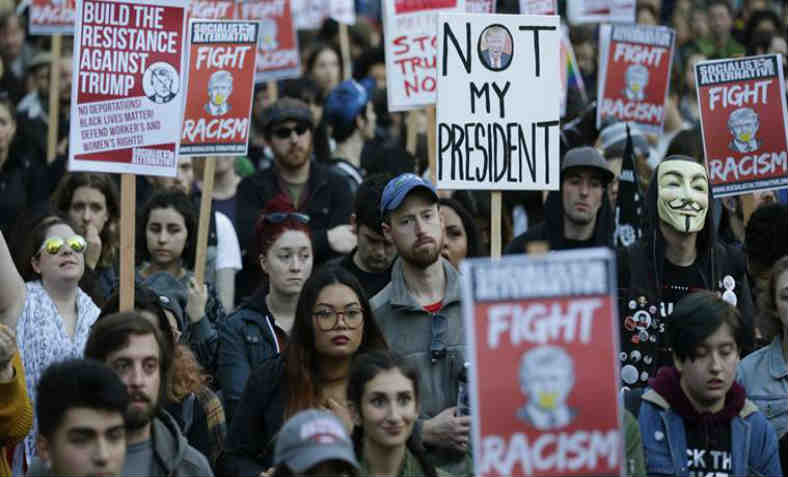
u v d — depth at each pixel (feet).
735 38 157.17
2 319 64.85
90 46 68.33
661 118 104.78
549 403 47.96
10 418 59.93
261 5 113.80
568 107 122.01
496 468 47.85
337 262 79.20
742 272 76.33
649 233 73.10
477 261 48.08
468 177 70.74
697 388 59.82
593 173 86.12
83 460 51.55
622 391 62.90
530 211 98.84
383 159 101.45
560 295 48.08
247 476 63.41
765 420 61.57
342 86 107.55
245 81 83.46
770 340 68.74
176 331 70.03
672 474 60.64
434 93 90.38
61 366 52.08
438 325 66.33
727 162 82.69
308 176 96.48
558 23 71.26
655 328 72.08
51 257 69.31
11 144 113.60
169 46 69.26
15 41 142.61
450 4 90.22
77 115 68.13
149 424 57.41
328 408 63.31
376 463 58.03
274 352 73.82
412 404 57.88
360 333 63.77
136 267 84.23
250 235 94.32
